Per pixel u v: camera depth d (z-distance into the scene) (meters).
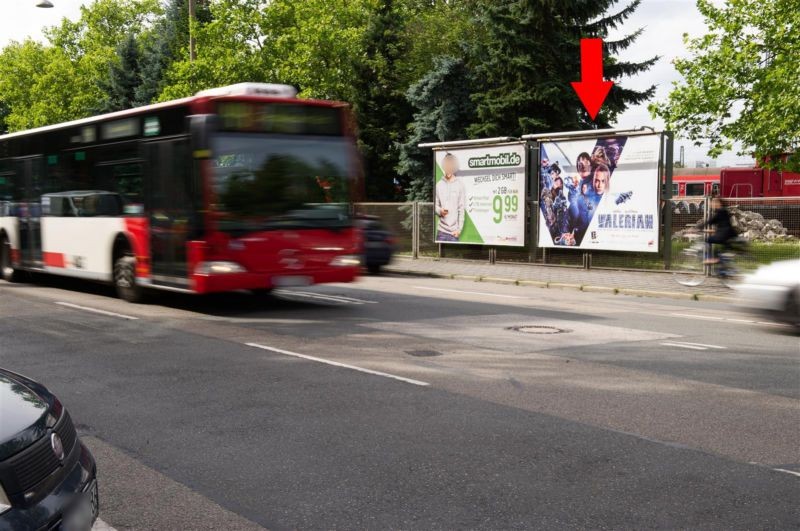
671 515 4.37
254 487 4.84
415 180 34.31
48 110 61.31
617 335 10.60
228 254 11.60
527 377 7.91
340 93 38.69
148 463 5.30
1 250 18.00
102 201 14.04
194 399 7.02
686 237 18.89
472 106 32.66
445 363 8.60
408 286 17.88
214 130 11.50
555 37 30.52
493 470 5.13
